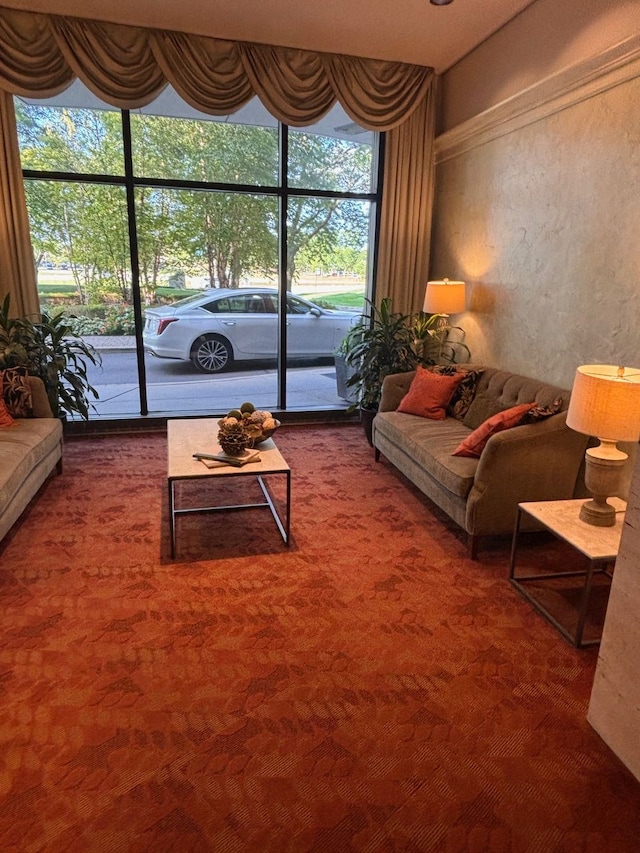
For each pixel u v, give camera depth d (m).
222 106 3.98
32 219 4.13
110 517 3.05
